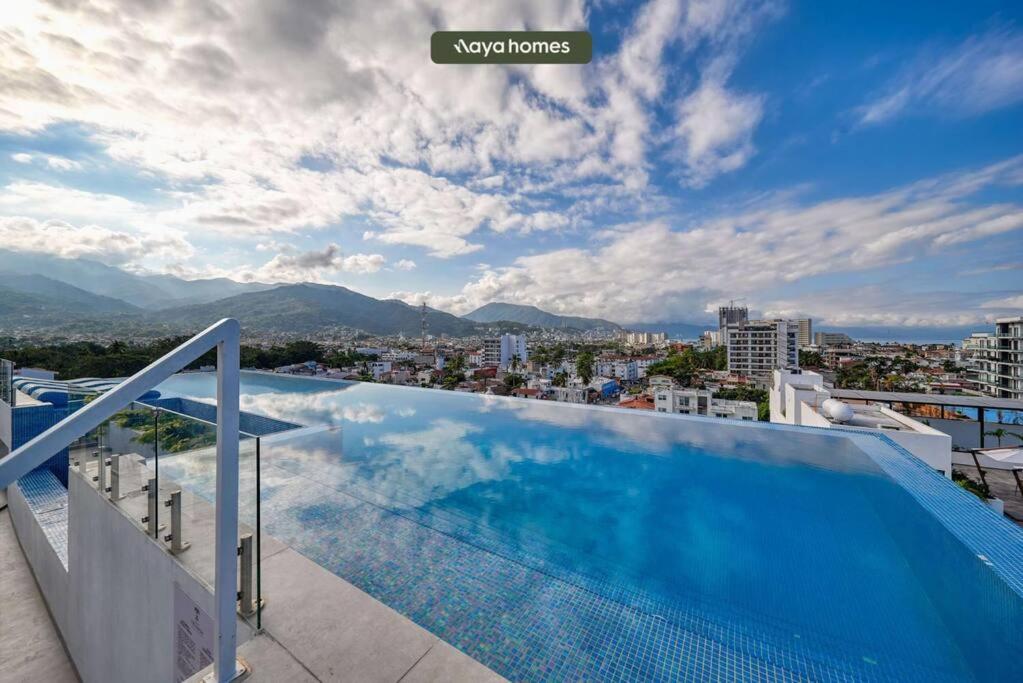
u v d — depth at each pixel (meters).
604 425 5.73
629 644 1.80
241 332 1.18
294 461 4.30
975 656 1.79
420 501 3.36
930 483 3.27
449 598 2.09
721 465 4.22
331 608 1.54
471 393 8.05
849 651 1.81
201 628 1.48
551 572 2.38
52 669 3.09
